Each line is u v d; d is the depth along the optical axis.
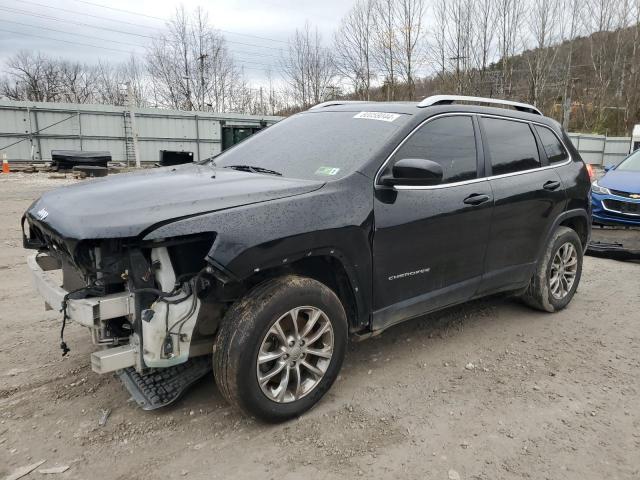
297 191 3.05
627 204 7.69
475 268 3.99
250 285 3.00
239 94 45.06
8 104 27.00
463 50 29.27
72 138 28.97
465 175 3.88
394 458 2.72
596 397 3.40
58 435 2.88
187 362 3.31
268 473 2.60
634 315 4.99
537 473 2.62
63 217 2.75
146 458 2.71
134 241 2.62
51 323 4.49
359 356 3.94
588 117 45.94
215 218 2.70
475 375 3.67
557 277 4.93
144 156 31.27
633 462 2.73
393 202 3.36
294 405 3.02
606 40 43.97
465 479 2.57
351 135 3.70
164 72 43.59
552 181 4.61
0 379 3.48
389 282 3.41
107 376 3.54
